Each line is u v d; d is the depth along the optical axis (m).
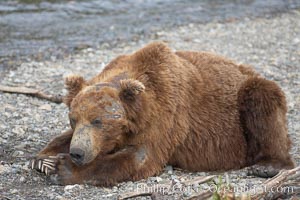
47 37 28.56
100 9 34.56
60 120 17.67
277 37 29.22
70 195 12.59
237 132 14.48
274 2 37.88
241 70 15.37
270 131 14.11
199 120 14.15
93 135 12.25
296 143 16.52
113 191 12.77
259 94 14.13
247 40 28.52
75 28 30.38
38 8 33.72
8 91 19.88
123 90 12.65
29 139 16.09
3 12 32.53
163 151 13.48
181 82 13.84
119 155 13.03
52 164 13.34
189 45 27.33
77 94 12.77
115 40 28.22
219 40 28.34
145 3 36.62
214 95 14.40
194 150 14.20
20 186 13.20
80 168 13.10
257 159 14.46
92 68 23.66
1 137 16.12
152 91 13.24
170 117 13.41
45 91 20.36
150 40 28.25
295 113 19.19
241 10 35.47
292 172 12.07
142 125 12.87
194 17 33.44
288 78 22.95
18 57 25.14
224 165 14.48
